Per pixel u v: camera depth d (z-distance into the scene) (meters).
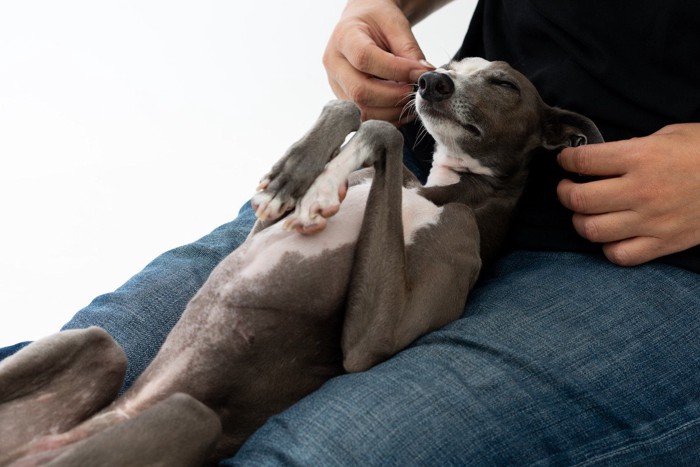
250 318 0.76
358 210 0.79
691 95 0.82
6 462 0.73
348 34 0.91
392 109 0.92
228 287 0.77
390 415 0.71
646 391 0.75
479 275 0.85
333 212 0.75
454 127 0.86
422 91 0.87
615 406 0.74
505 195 0.87
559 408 0.73
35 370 0.74
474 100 0.86
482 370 0.74
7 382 0.73
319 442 0.70
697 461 0.75
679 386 0.75
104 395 0.76
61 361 0.75
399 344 0.76
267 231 0.79
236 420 0.78
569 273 0.81
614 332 0.76
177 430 0.70
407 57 0.92
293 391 0.78
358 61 0.90
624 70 0.83
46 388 0.75
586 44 0.85
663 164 0.79
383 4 0.95
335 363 0.79
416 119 0.95
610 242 0.81
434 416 0.71
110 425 0.75
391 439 0.70
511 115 0.86
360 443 0.69
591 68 0.85
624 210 0.80
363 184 0.82
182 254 0.90
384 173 0.77
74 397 0.75
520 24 0.90
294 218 0.75
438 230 0.81
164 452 0.69
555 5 0.86
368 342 0.75
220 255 0.90
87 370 0.76
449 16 1.44
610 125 0.85
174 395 0.71
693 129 0.80
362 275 0.76
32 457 0.71
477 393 0.72
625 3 0.83
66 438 0.74
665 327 0.77
